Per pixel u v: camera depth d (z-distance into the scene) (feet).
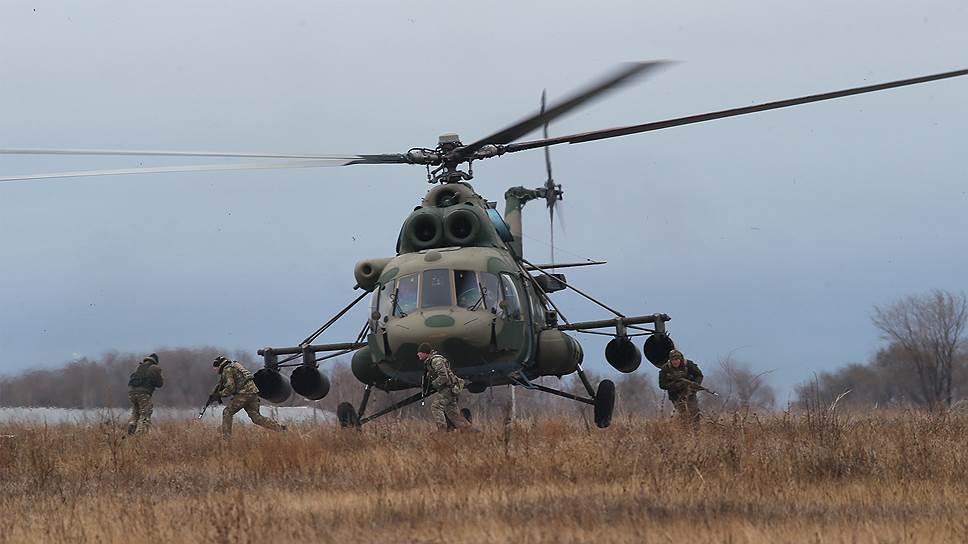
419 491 135.23
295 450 172.96
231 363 231.91
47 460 168.35
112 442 192.75
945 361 509.76
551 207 274.36
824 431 173.37
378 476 148.66
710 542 102.01
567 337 245.24
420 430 212.64
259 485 149.89
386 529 111.45
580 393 384.27
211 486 150.00
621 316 255.29
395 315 222.07
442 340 215.92
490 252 229.45
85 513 126.82
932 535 103.71
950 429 192.44
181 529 113.29
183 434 233.76
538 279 253.44
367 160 224.33
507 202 261.85
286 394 258.98
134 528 113.19
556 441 176.24
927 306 518.78
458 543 104.12
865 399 510.17
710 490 131.64
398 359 220.43
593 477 143.64
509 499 126.21
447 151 241.76
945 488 132.98
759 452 155.02
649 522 110.93
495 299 222.07
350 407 240.12
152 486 153.69
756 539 102.83
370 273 236.43
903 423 198.90
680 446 159.33
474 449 170.50
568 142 233.14
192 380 400.67
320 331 250.37
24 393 382.22
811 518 113.91
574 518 113.50
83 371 389.60
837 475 142.61
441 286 221.66
